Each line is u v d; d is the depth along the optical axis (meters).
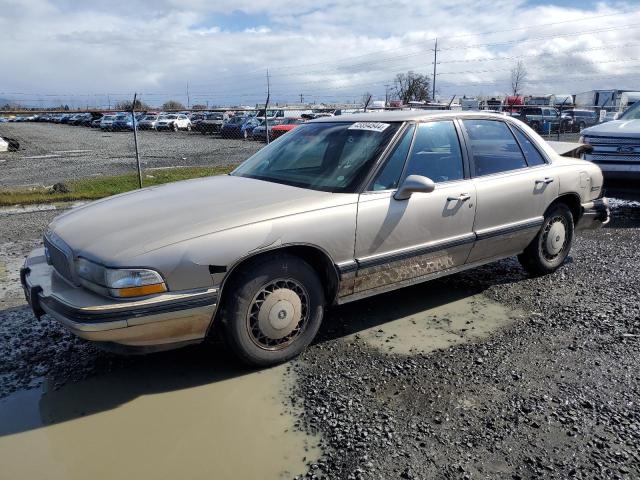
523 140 4.94
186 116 44.22
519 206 4.68
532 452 2.65
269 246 3.28
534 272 5.23
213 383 3.33
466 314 4.37
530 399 3.12
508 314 4.36
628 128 8.24
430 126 4.26
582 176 5.25
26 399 3.17
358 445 2.71
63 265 3.29
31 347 3.81
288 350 3.53
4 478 2.51
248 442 2.76
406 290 4.92
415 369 3.47
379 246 3.80
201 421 2.94
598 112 27.98
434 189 4.00
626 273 5.34
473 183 4.36
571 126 27.91
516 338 3.91
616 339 3.88
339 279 3.65
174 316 3.03
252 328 3.36
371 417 2.95
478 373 3.41
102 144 28.77
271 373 3.44
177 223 3.24
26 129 49.06
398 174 3.96
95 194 10.37
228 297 3.25
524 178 4.71
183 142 30.00
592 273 5.35
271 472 2.54
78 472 2.55
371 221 3.72
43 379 3.39
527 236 4.87
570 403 3.07
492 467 2.54
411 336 3.96
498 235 4.55
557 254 5.28
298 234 3.39
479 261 4.59
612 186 8.49
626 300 4.62
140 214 3.47
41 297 3.20
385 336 3.96
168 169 15.69
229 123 34.09
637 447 2.69
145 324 2.96
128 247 3.03
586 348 3.74
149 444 2.75
